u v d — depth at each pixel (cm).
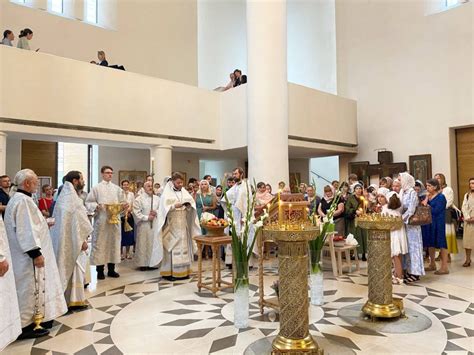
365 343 356
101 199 635
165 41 1454
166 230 621
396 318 421
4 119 809
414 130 1231
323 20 1588
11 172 1098
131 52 1357
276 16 980
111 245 640
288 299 319
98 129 943
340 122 1309
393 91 1287
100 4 1312
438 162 1170
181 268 617
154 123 1038
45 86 859
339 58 1452
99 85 945
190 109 1116
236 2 1834
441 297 502
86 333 391
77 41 1227
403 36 1260
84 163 1273
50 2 1202
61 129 884
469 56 1104
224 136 1170
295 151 1329
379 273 420
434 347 346
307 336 321
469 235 694
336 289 549
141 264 700
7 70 809
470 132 1134
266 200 688
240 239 413
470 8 1102
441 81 1166
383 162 1253
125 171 1298
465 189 1141
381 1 1320
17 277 378
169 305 482
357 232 762
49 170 1244
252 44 984
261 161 964
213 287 519
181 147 1114
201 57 1692
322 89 1586
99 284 595
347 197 770
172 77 1471
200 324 413
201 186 805
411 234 572
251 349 346
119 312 456
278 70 977
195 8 1554
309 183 1662
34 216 379
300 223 331
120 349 351
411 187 571
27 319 378
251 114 982
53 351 348
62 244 455
